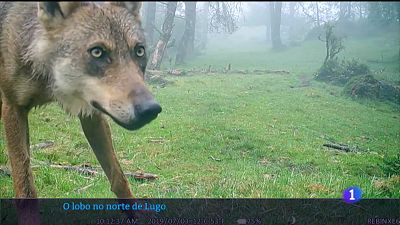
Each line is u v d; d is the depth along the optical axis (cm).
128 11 76
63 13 73
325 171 158
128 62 72
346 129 256
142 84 70
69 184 117
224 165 160
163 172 142
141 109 67
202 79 415
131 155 163
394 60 512
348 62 437
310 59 600
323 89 384
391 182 120
